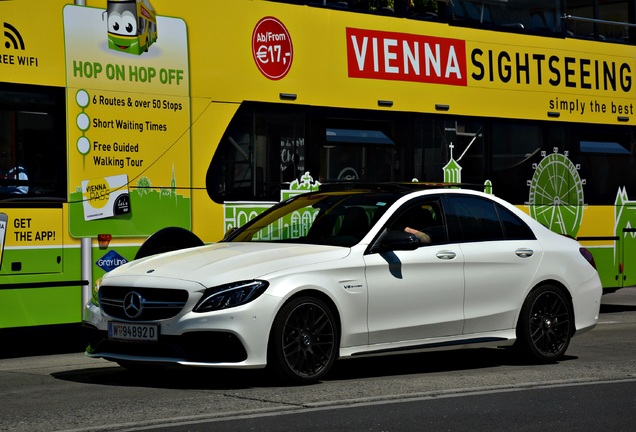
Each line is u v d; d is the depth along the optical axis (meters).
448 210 10.55
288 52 13.70
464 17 15.58
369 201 10.41
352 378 9.98
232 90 13.16
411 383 9.61
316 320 9.34
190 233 12.76
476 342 10.41
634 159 17.69
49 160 11.74
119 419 7.80
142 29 12.41
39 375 10.29
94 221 12.03
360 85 14.38
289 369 9.18
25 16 11.61
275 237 10.43
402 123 14.80
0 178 11.42
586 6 17.22
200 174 12.87
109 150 12.16
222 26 13.10
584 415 8.15
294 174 13.71
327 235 10.18
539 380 9.89
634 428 7.69
